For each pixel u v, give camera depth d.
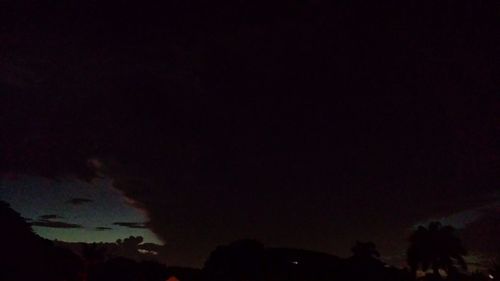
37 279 51.34
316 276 62.75
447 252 64.31
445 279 64.25
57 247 61.31
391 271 65.38
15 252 49.47
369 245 65.38
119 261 69.19
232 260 66.75
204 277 66.12
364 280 62.38
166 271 67.81
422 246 64.88
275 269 64.44
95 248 61.59
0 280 45.50
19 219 53.66
